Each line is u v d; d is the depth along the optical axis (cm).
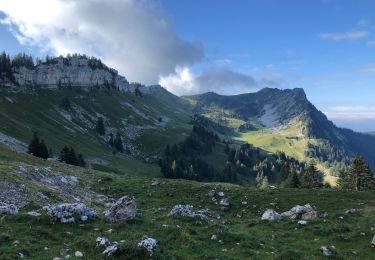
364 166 9250
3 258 1953
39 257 2052
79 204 3006
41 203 4059
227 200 5838
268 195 6262
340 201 5659
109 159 19438
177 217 3431
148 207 5538
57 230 2622
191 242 2558
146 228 2875
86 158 17700
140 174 18850
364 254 2670
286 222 3622
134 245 2214
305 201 5784
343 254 2645
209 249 2534
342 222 3884
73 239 2470
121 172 17625
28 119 19612
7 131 15250
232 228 3416
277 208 5578
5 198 3750
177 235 2650
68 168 8081
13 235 2378
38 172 5600
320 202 5694
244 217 5162
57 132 19962
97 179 7356
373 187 9131
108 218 2991
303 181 10931
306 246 2833
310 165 11031
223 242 2730
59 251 2191
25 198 3994
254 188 7038
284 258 2452
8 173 4694
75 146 19038
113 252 2139
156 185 7056
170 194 6344
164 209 5038
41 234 2473
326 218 4072
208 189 6700
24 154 8156
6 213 2900
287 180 11050
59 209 2850
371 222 3928
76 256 2122
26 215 2766
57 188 5225
